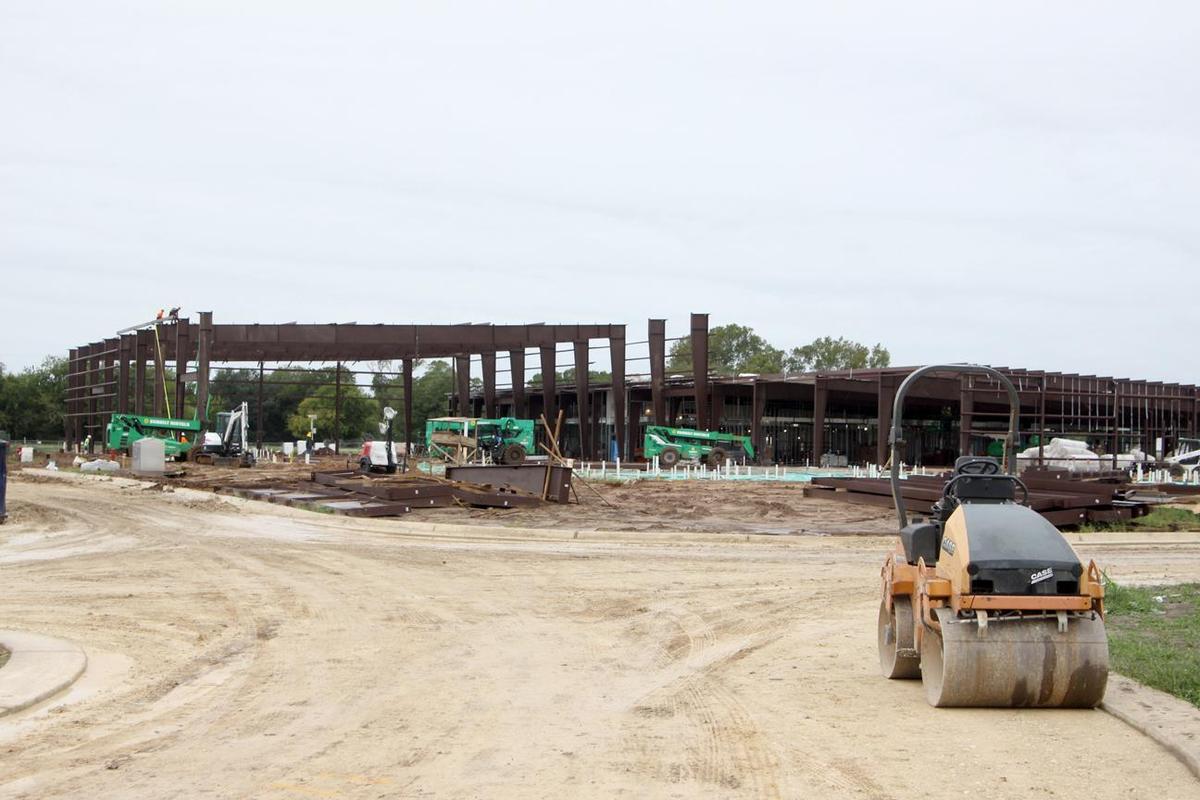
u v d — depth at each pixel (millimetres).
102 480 45594
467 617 13648
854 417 81062
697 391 64625
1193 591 15219
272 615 13656
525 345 66375
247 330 60719
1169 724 7863
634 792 6555
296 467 57625
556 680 9961
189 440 59781
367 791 6582
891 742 7711
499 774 6934
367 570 18328
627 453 67312
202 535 24312
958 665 8312
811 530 25438
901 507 9891
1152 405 58344
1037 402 50594
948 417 81250
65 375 120500
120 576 17391
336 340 62000
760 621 13500
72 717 8523
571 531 24844
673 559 20172
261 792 6566
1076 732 7930
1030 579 8273
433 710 8742
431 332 63594
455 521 27578
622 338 66562
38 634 12094
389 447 46500
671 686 9711
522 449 58531
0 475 27016
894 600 9742
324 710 8727
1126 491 31875
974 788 6648
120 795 6508
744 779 6824
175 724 8289
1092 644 8281
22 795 6500
